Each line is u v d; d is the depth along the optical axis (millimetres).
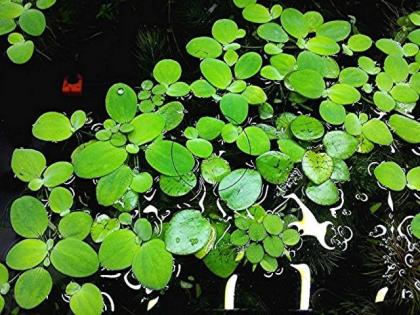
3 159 308
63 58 349
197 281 278
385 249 290
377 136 305
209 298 275
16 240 286
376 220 296
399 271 286
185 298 275
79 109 326
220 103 304
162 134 298
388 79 324
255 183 282
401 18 365
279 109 315
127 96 303
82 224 275
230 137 295
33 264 266
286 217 288
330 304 278
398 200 301
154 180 292
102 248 267
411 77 327
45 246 270
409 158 311
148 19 365
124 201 282
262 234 278
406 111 323
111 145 289
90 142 302
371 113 318
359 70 325
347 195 301
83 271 263
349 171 306
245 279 279
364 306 278
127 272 276
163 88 316
